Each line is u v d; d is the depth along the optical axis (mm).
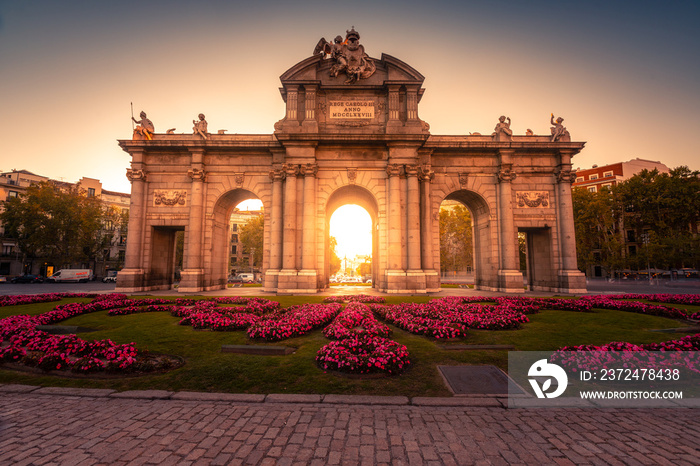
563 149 30078
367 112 29984
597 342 10922
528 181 30703
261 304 17328
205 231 30047
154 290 30672
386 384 7574
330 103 30047
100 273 72438
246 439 5188
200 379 7906
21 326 11641
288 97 29609
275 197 29312
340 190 30609
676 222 60344
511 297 21156
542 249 31812
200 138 30094
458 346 10383
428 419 5910
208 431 5449
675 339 11117
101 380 7871
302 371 8320
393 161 28438
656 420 5898
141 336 11672
